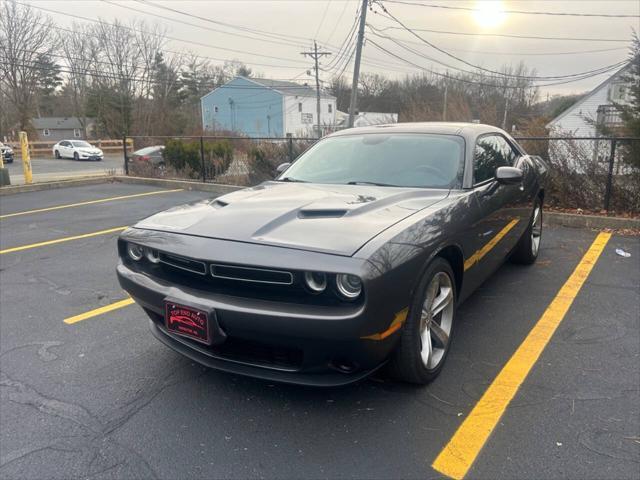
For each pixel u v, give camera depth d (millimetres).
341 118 65688
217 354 2723
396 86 73812
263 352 2604
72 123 66938
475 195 3482
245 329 2451
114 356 3461
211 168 13742
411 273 2541
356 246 2420
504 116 46500
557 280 4891
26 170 13336
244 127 60719
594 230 7172
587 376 3045
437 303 2986
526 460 2307
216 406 2814
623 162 7598
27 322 4098
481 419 2627
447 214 3020
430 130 4098
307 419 2666
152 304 2834
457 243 3045
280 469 2297
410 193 3363
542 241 6535
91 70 52969
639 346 3434
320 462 2334
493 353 3371
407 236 2604
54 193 12289
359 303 2322
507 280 4906
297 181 3971
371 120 55125
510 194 4219
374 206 3025
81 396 2953
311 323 2314
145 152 15781
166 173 14547
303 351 2428
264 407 2791
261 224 2744
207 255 2553
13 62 45125
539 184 5285
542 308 4168
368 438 2496
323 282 2357
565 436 2471
